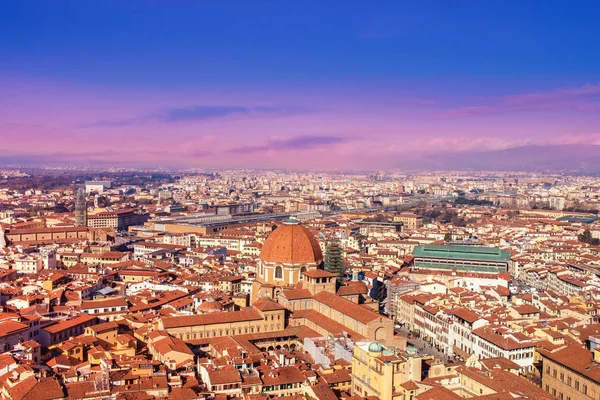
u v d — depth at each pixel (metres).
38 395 184.88
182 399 187.62
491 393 191.75
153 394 195.12
